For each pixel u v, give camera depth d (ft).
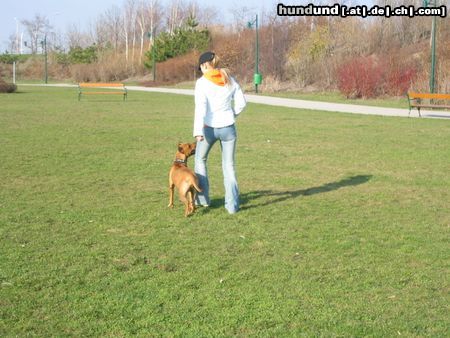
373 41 134.72
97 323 13.10
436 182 29.43
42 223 21.25
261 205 24.40
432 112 74.95
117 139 45.70
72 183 28.71
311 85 131.03
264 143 43.88
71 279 15.67
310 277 15.89
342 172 32.27
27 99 100.27
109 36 285.43
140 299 14.38
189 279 15.70
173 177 22.80
